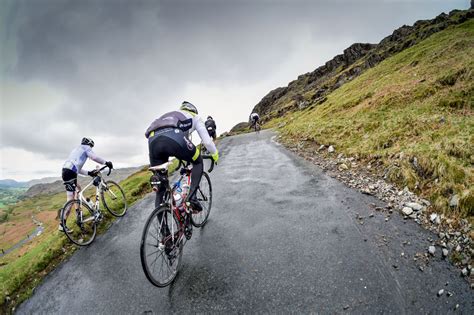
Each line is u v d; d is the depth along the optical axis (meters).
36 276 4.55
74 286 3.94
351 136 11.02
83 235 5.58
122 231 5.70
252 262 3.75
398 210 4.82
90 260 4.62
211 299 3.14
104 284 3.82
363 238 4.05
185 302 3.15
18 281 4.41
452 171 5.02
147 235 3.11
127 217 6.47
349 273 3.30
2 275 4.90
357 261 3.51
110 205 6.93
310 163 9.38
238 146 17.70
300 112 53.78
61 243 5.32
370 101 16.94
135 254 4.57
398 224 4.35
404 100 13.69
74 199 5.41
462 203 4.19
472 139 5.88
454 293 2.85
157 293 3.38
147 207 7.07
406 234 4.03
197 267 3.78
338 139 11.45
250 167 9.99
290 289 3.14
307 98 83.19
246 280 3.39
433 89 13.21
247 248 4.12
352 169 7.67
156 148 3.50
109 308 3.30
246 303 3.01
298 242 4.13
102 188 6.50
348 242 3.98
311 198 5.94
